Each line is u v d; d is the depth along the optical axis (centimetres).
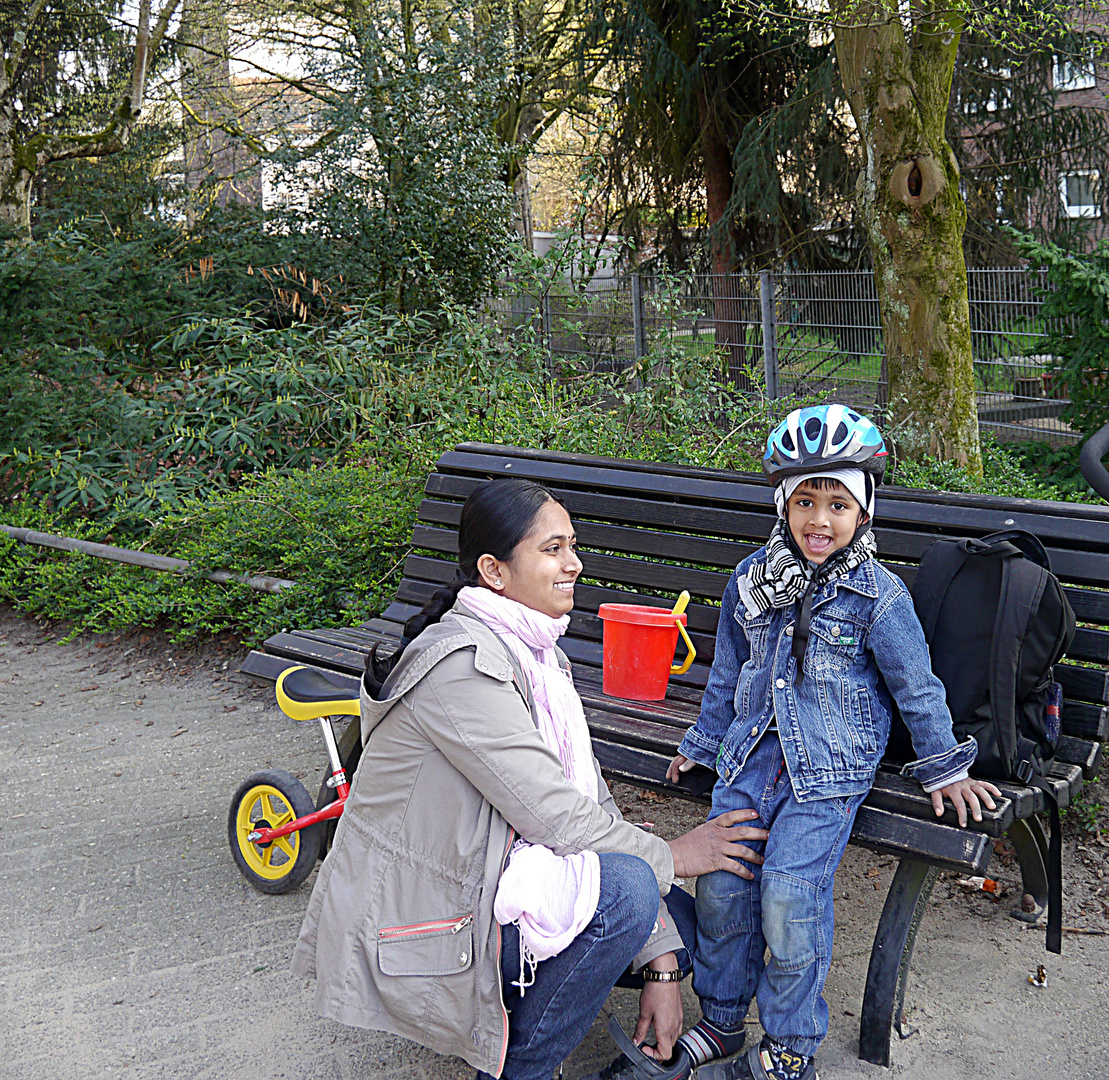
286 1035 262
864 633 238
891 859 331
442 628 223
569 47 1548
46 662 565
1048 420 862
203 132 1631
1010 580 231
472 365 709
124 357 905
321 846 320
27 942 306
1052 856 261
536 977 212
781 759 244
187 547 592
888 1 670
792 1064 225
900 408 728
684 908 251
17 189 1204
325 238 1132
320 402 765
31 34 1404
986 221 1179
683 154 1312
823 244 1211
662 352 637
